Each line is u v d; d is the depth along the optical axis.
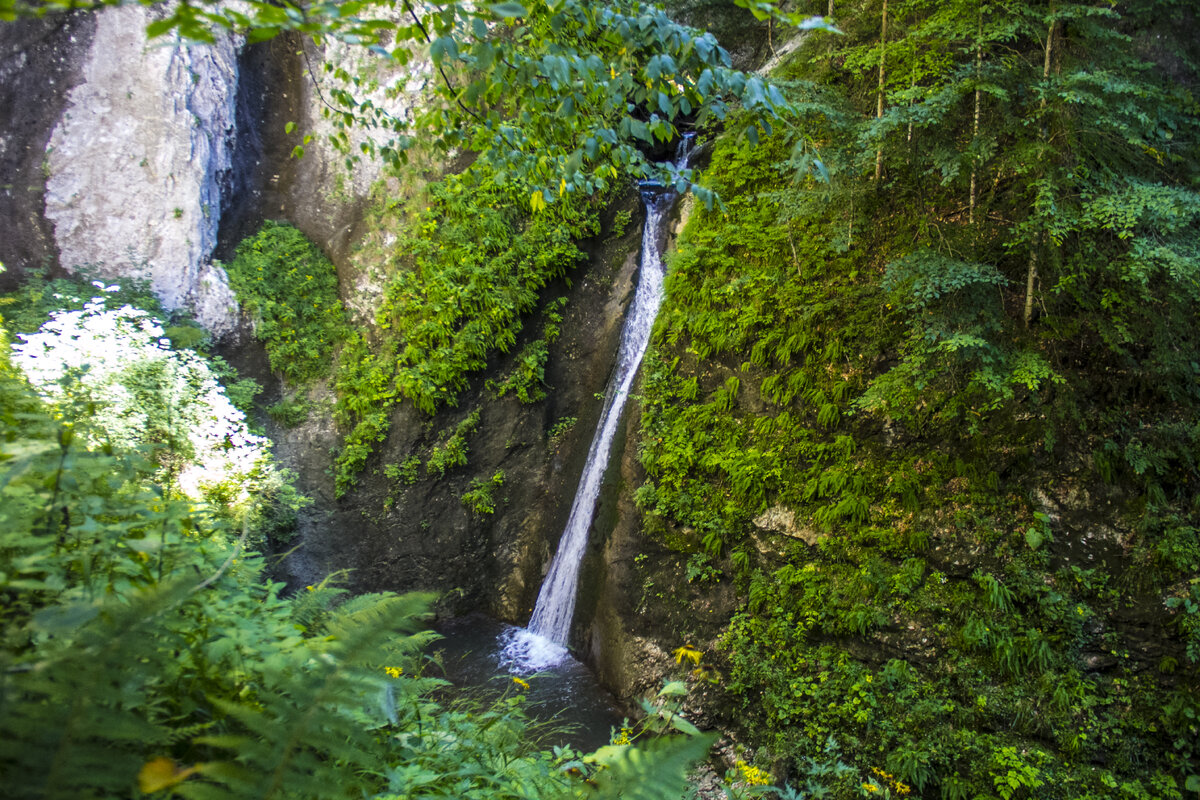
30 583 1.20
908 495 6.98
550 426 10.82
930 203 7.38
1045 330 6.64
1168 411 6.38
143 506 1.62
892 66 7.33
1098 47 6.03
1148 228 5.78
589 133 3.40
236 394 9.98
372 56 11.41
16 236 9.93
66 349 5.83
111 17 10.52
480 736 2.09
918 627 6.61
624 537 8.38
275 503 9.26
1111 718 5.91
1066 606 6.25
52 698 0.88
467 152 10.95
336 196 11.40
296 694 1.09
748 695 7.04
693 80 2.93
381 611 1.22
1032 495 6.63
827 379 7.68
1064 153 5.95
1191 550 5.98
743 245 8.64
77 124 10.29
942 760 6.06
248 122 11.52
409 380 10.03
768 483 7.69
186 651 1.33
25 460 1.31
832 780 6.26
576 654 8.80
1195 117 6.27
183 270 10.34
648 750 1.22
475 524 10.41
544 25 3.24
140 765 0.94
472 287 10.25
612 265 11.05
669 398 8.67
